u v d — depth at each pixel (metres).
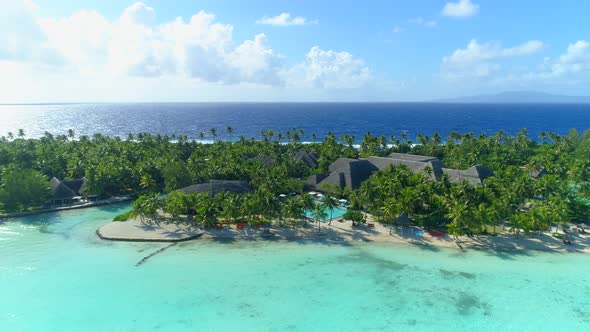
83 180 97.00
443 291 51.59
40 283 53.34
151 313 46.59
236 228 73.19
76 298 49.72
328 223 76.06
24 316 45.91
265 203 71.50
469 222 64.38
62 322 44.84
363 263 59.69
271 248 65.12
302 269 57.72
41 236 70.44
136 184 100.44
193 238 69.06
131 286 52.72
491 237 68.31
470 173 95.44
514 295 50.53
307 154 125.00
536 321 45.22
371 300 49.47
